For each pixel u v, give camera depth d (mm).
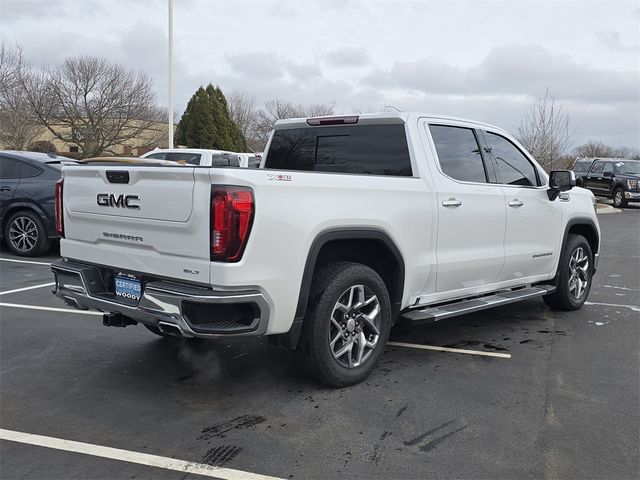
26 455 3211
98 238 4145
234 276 3426
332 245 4215
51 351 4992
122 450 3275
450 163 4980
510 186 5527
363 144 5055
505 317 6395
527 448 3346
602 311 6711
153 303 3611
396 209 4348
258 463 3148
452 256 4883
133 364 4695
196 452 3264
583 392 4184
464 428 3590
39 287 7426
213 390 4164
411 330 5816
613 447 3371
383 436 3473
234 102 52750
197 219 3465
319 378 4105
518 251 5586
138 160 4465
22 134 26500
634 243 13445
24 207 9648
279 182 3605
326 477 3020
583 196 6719
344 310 4117
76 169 4215
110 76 32125
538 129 25625
